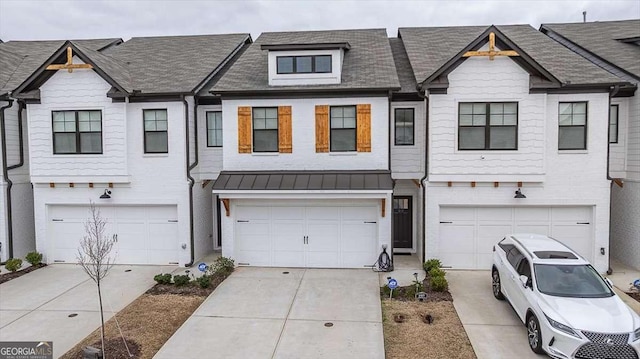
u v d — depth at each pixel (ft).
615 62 48.65
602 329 25.75
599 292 29.14
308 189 45.06
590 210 45.57
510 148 44.68
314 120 47.39
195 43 64.23
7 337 31.45
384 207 46.11
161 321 33.83
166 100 47.98
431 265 44.27
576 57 49.90
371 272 46.26
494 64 44.06
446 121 44.88
